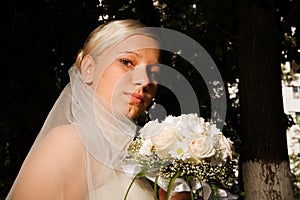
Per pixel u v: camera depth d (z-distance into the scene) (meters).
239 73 5.39
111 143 2.34
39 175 2.16
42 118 5.09
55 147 2.22
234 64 7.08
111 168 2.33
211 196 2.43
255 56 5.27
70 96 2.45
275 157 5.18
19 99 5.05
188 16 5.96
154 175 2.36
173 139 2.30
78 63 2.51
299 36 5.62
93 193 2.26
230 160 2.38
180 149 2.28
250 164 5.20
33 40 5.18
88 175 2.24
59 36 5.33
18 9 5.18
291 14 5.46
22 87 5.08
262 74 5.26
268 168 5.15
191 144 2.29
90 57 2.47
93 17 5.57
